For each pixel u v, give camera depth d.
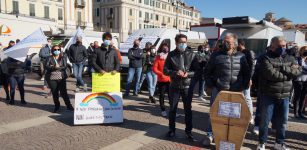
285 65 4.45
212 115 4.39
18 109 7.28
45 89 10.32
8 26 24.91
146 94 9.66
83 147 4.79
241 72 4.65
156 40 11.25
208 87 4.88
